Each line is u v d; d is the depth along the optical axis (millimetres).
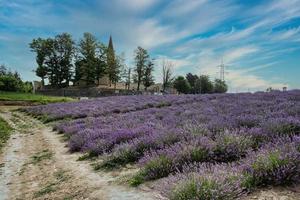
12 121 27766
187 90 119500
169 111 16719
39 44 111438
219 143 6637
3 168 9750
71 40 113938
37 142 14773
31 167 9492
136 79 109562
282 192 4430
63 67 113562
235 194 4230
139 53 108250
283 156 4789
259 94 21922
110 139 9945
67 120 22109
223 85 121625
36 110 34844
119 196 5590
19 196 6797
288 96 17312
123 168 7625
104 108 25922
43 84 114625
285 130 7266
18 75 104000
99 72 113188
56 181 7531
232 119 9594
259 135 7160
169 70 108438
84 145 10852
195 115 12633
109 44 151125
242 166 5016
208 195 4152
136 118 15188
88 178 7254
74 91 99312
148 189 5645
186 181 4465
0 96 59625
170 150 6762
